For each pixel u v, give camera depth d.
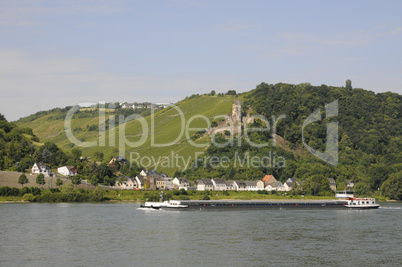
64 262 93.44
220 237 124.06
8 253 101.31
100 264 91.94
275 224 153.38
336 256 101.19
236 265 92.31
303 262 95.31
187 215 182.12
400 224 156.50
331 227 147.00
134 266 90.62
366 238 124.94
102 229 136.88
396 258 99.62
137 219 163.62
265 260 96.62
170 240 118.69
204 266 91.12
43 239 118.56
